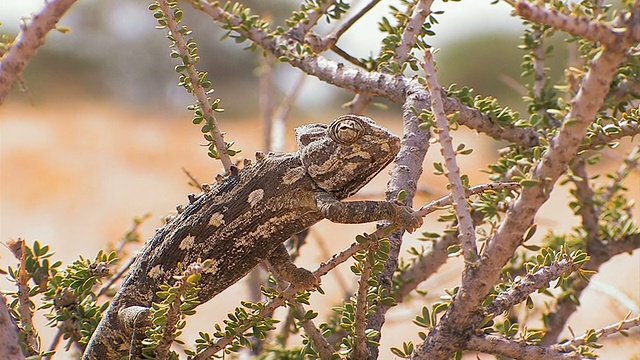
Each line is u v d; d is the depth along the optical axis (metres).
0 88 4.04
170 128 43.12
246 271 5.25
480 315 4.67
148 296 5.27
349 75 6.15
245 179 5.23
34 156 31.77
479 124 5.96
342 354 5.13
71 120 42.16
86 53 59.12
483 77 38.28
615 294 7.17
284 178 5.13
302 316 5.01
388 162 5.04
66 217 24.88
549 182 4.22
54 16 4.07
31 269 5.56
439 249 6.61
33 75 53.47
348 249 4.79
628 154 7.79
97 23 58.75
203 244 5.20
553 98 6.78
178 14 5.25
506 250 4.45
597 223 7.08
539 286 4.68
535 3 3.77
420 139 5.59
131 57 60.12
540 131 6.22
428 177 23.09
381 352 13.15
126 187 28.62
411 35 6.15
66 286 5.31
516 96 33.31
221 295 16.19
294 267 5.07
